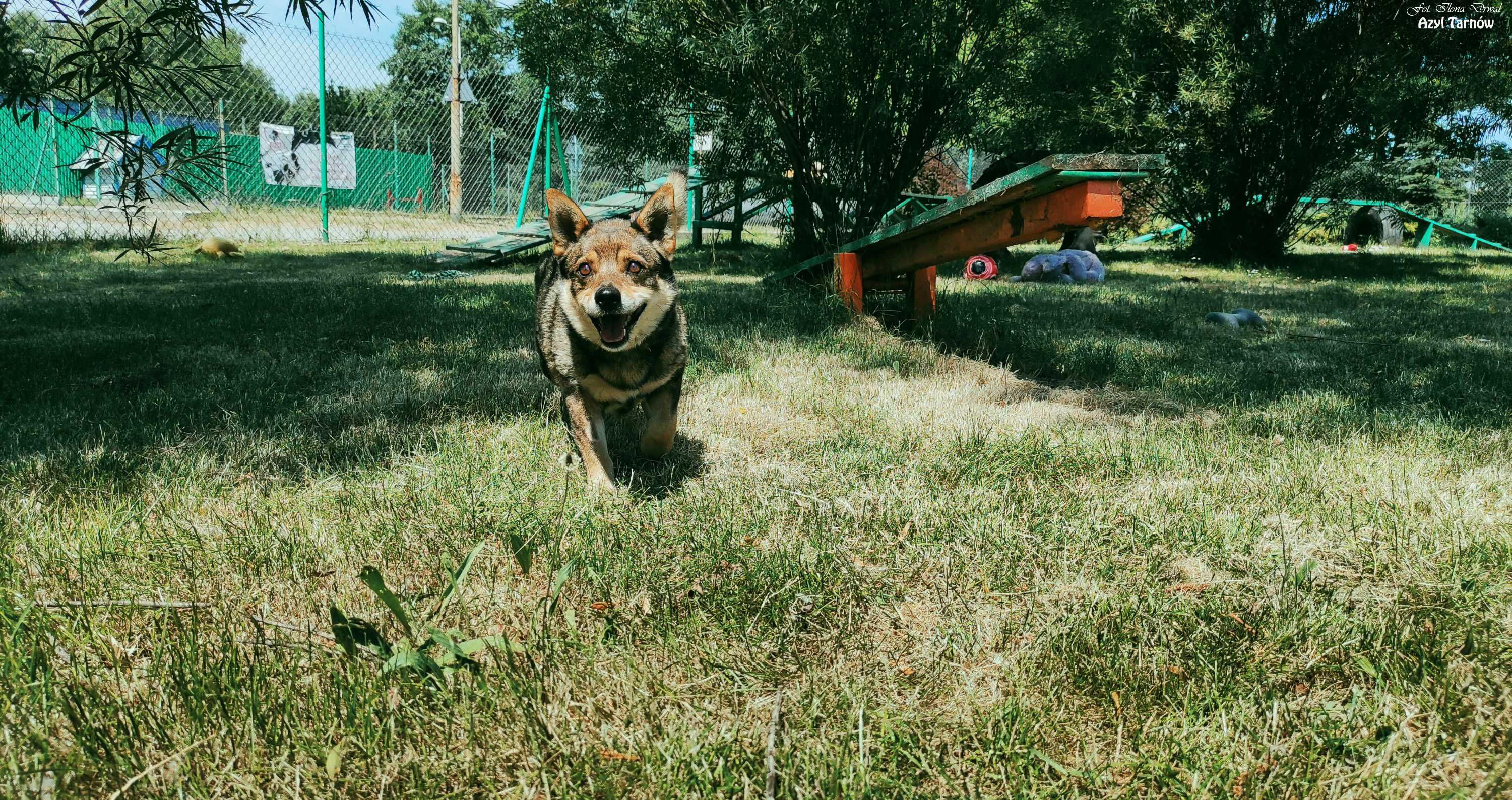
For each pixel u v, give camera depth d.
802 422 2.22
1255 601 1.23
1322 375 2.82
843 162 5.07
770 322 3.53
